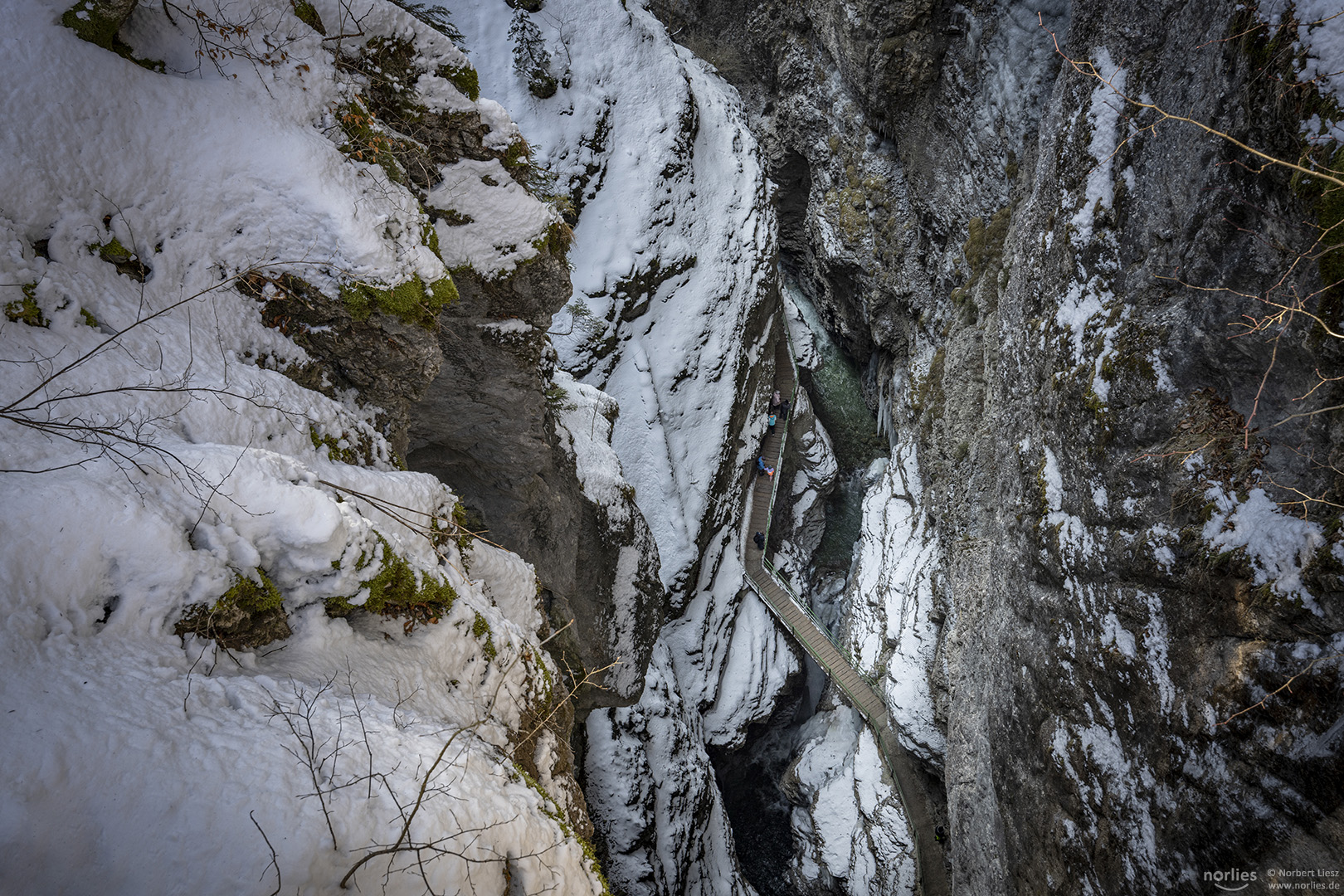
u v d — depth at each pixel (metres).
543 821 2.98
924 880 14.83
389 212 4.19
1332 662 5.09
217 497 2.75
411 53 4.93
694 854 15.29
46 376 2.71
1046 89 14.17
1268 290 5.68
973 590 12.72
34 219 2.94
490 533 7.33
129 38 3.49
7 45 3.00
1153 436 7.10
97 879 1.79
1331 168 5.01
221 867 1.93
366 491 3.87
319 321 4.03
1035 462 9.46
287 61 4.03
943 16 16.84
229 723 2.31
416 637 3.46
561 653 7.86
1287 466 5.71
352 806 2.28
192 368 3.28
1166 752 6.60
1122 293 7.94
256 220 3.70
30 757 1.85
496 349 6.38
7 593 2.12
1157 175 7.39
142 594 2.41
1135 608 7.15
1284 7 5.47
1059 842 8.20
